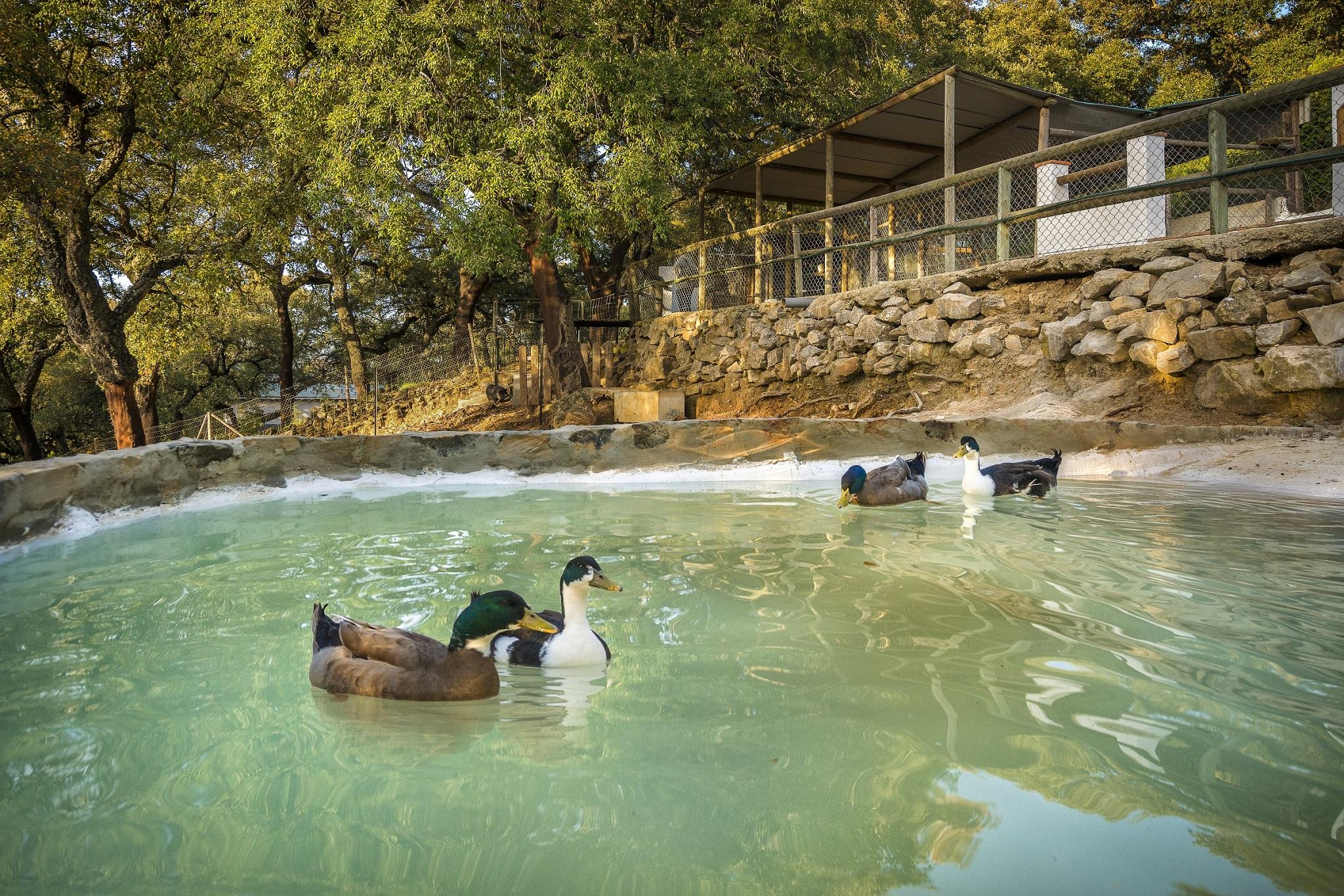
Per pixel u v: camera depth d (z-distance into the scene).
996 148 22.06
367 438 9.91
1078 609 4.57
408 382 31.14
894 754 2.86
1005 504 8.16
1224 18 33.56
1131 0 36.41
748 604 4.81
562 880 2.15
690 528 7.18
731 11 20.61
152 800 2.62
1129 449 10.42
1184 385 11.62
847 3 21.41
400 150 17.20
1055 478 8.85
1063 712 3.20
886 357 16.28
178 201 26.53
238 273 28.22
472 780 2.74
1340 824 2.38
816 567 5.70
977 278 14.69
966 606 4.69
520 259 17.97
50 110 21.77
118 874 2.21
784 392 19.09
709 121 23.97
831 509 8.16
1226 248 11.19
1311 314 10.18
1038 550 6.06
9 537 6.63
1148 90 36.47
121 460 8.10
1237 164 18.36
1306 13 31.14
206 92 21.55
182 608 4.84
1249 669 3.60
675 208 32.25
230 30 19.59
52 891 2.14
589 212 17.41
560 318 22.47
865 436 10.99
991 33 36.78
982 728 3.06
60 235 24.03
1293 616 4.34
